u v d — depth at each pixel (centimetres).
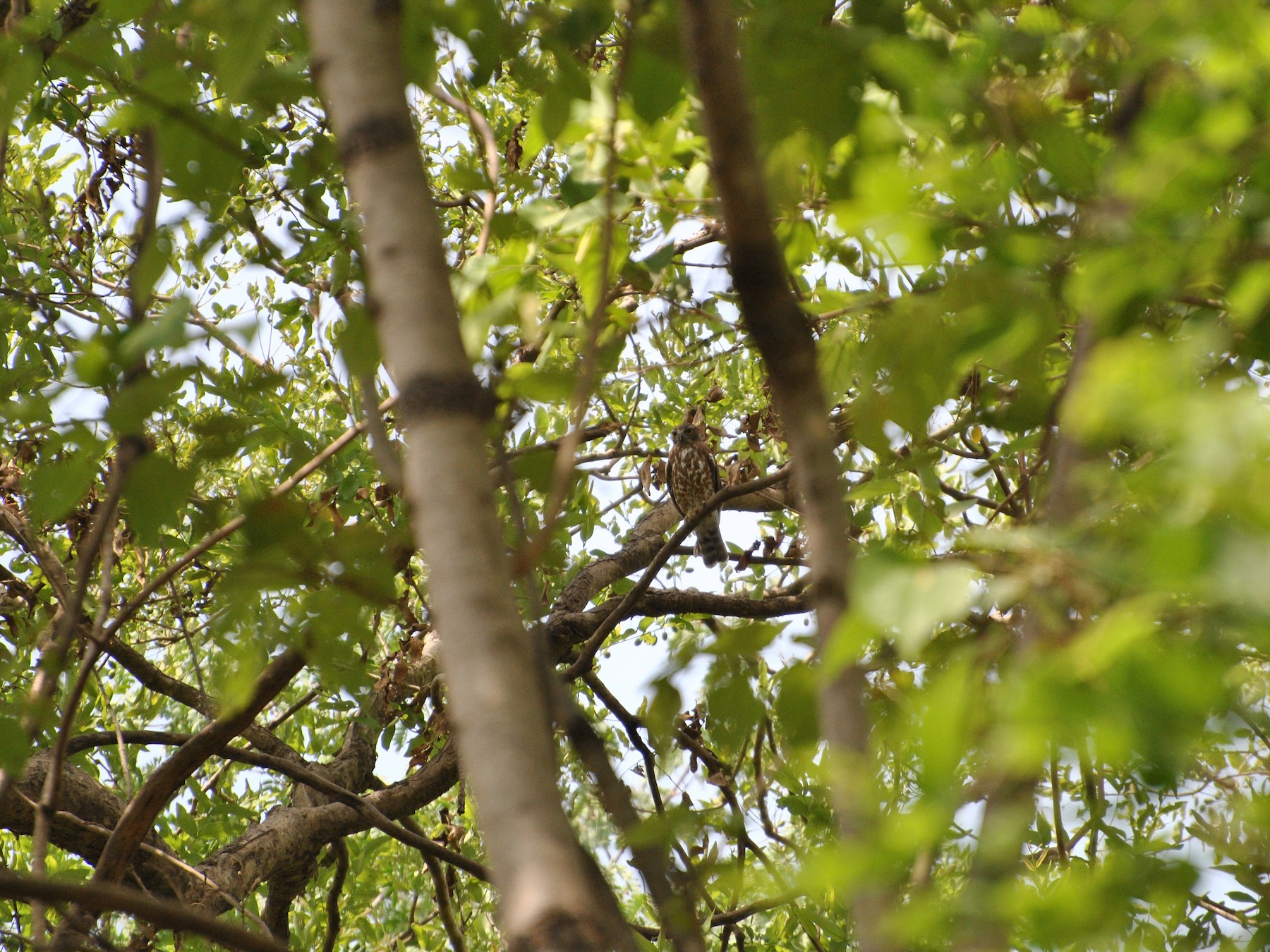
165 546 365
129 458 194
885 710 159
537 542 136
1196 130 118
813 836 200
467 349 196
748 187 118
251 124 218
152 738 411
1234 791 164
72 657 295
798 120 162
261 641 219
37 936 254
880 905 103
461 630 111
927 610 85
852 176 167
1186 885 109
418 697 475
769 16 163
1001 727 90
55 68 235
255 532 210
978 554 107
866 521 337
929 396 142
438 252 130
